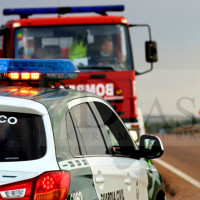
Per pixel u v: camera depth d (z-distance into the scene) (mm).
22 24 36969
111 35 37250
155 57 36500
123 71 36812
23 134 10984
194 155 56219
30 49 36969
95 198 12148
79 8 39156
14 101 11141
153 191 15992
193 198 31484
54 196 10766
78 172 11648
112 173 13227
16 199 10484
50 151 11031
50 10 39156
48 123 11258
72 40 37062
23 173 10609
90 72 36656
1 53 37281
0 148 10805
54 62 13469
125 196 13875
